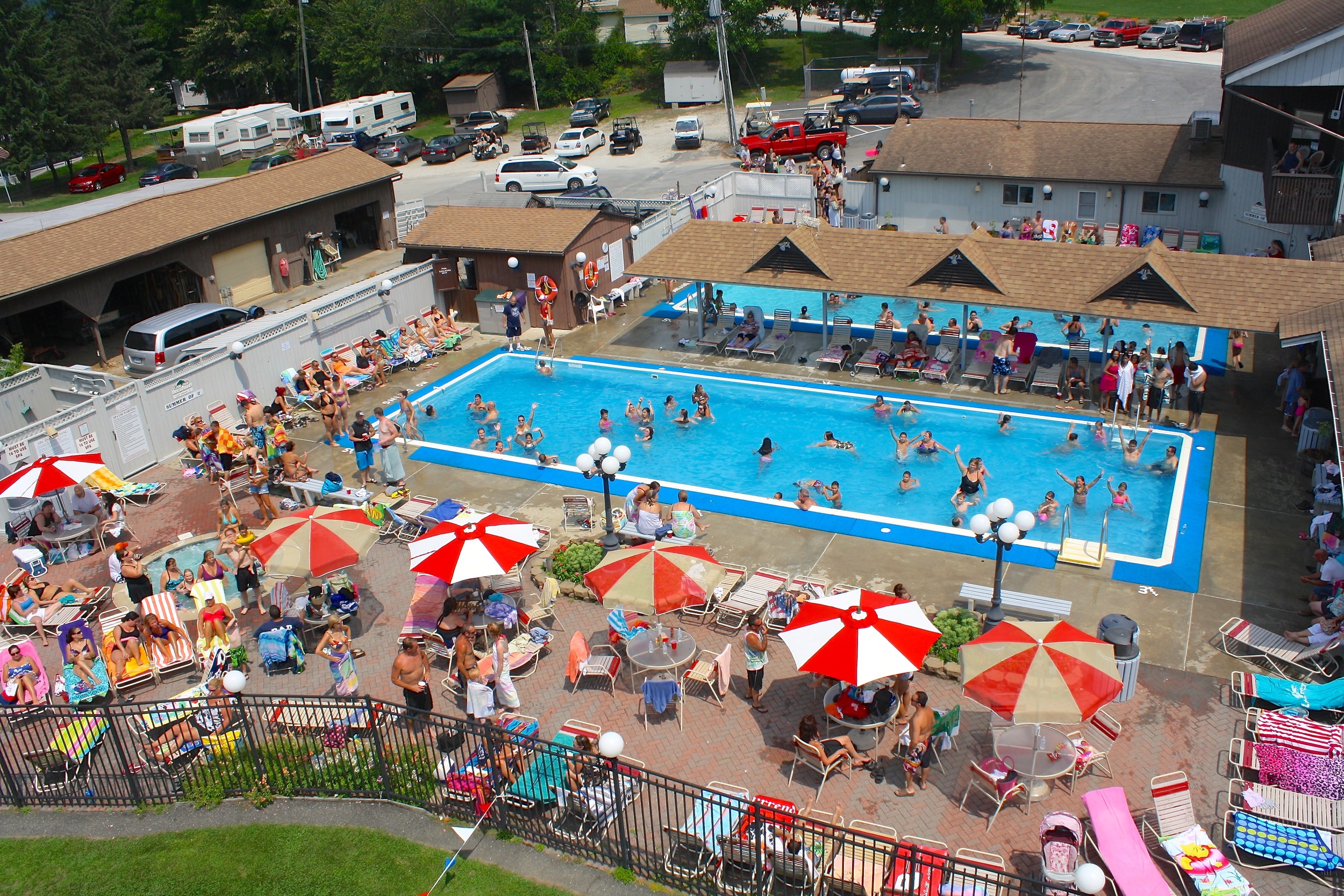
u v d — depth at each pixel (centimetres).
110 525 2295
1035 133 4031
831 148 5109
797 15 8025
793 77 7488
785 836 1229
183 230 3647
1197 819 1334
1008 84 6625
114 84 7500
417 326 3484
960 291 2855
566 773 1378
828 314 3600
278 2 8525
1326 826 1268
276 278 4134
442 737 1490
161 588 2059
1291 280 2514
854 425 2748
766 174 4491
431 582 1942
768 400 2934
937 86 6612
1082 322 3369
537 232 3531
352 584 1952
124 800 1472
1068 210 3897
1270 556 1984
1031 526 1656
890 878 1208
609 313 3709
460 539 1783
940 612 1789
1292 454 2392
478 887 1292
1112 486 2320
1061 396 2794
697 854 1314
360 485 2541
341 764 1472
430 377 3262
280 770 1475
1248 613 1808
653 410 2906
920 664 1420
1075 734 1452
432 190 5700
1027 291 2784
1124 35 7488
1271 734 1391
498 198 4375
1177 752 1465
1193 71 6469
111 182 6944
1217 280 2595
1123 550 2052
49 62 7000
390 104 7325
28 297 3131
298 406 3019
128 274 3453
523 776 1393
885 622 1475
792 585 1914
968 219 4100
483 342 3559
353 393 3150
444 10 7894
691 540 2133
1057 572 1981
